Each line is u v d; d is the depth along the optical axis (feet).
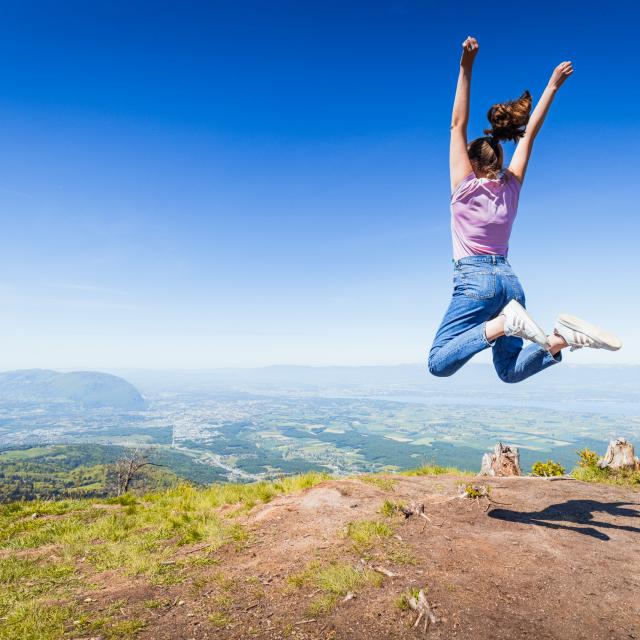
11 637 8.93
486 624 8.09
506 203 8.50
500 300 8.37
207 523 16.60
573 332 7.16
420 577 10.14
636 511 15.97
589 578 10.09
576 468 29.43
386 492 19.42
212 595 10.19
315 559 11.76
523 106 8.59
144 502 24.81
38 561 14.43
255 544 13.73
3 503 24.85
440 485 21.57
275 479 25.18
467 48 7.50
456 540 12.82
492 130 9.02
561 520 14.92
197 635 8.43
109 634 8.75
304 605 9.23
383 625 8.22
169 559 13.33
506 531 13.78
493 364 9.27
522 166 8.84
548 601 8.98
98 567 13.42
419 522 14.70
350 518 15.34
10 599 11.13
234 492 22.62
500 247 8.56
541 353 7.88
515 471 28.27
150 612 9.67
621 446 28.02
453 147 8.61
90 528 18.16
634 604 8.89
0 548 16.19
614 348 6.72
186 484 27.48
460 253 8.80
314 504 17.38
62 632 9.02
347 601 9.21
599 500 17.65
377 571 10.52
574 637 7.70
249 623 8.73
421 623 8.20
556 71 8.48
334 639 7.89
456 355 8.11
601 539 12.91
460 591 9.38
